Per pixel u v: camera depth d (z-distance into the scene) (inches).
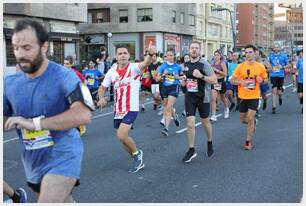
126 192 218.8
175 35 1847.9
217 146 327.6
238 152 305.6
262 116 493.7
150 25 1722.4
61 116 120.5
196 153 303.0
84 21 1258.0
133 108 249.6
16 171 263.1
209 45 2197.3
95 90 553.0
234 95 561.9
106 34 1797.5
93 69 554.9
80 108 121.7
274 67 522.0
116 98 251.8
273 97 519.2
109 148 328.2
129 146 253.8
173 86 428.5
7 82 128.3
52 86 124.5
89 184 232.8
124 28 1763.0
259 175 244.7
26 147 129.8
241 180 235.8
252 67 308.3
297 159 280.4
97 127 439.2
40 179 129.1
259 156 291.3
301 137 358.3
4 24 965.2
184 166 268.8
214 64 473.7
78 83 124.3
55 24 1164.5
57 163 126.6
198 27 2047.2
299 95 531.8
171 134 389.1
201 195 211.9
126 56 248.5
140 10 1736.0
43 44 120.9
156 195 213.5
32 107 125.6
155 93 532.4
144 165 271.7
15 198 186.7
